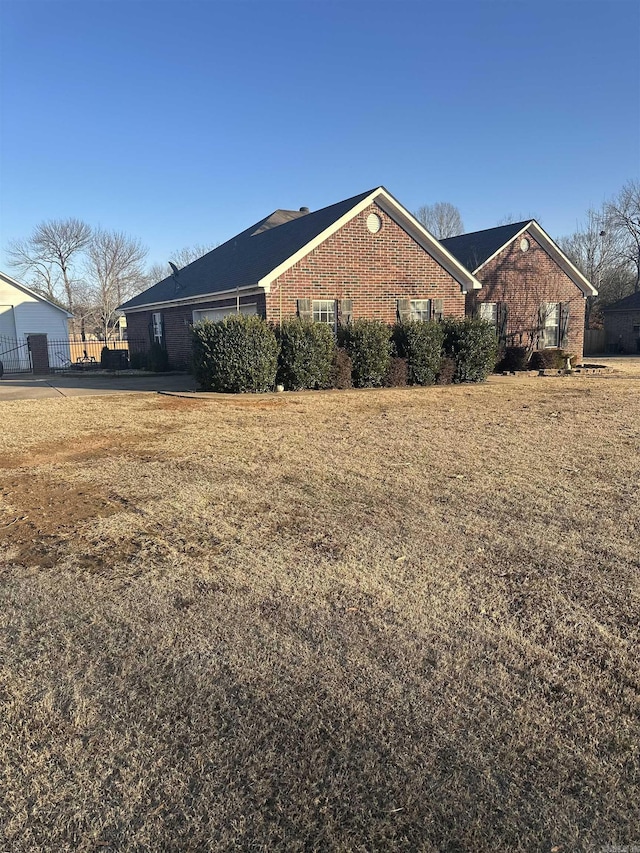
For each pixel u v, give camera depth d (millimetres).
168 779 2180
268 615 3352
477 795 2098
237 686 2721
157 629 3219
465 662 2893
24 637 3168
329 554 4184
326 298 16359
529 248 22766
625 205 45281
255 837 1943
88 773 2215
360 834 1951
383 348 15836
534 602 3475
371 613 3363
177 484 6043
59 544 4453
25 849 1894
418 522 4809
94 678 2803
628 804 2057
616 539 4398
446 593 3590
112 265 57094
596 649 3002
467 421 9969
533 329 23141
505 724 2457
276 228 21109
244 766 2240
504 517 4914
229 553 4219
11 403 13047
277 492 5703
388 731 2420
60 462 7156
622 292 45531
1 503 5477
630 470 6426
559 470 6461
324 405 12273
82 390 16516
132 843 1918
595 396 13531
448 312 18312
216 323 14750
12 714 2549
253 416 10742
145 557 4180
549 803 2062
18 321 29312
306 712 2537
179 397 13953
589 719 2488
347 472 6449
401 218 17125
